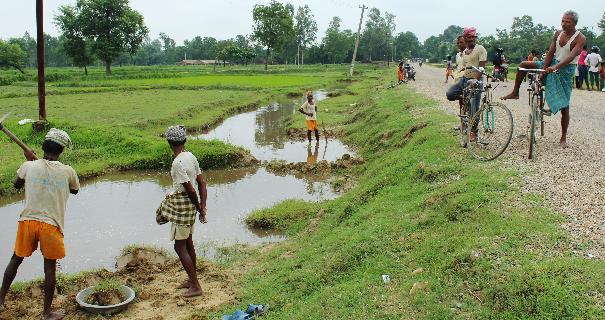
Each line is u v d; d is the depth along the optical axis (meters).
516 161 8.26
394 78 39.84
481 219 5.99
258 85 43.94
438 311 4.46
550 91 8.69
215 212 11.17
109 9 69.06
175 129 6.34
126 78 56.03
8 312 6.13
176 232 6.34
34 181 5.73
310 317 4.97
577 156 8.52
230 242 9.32
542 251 4.95
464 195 6.75
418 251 5.77
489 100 8.88
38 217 5.73
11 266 5.94
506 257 4.92
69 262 8.45
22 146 6.09
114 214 11.04
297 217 10.18
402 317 4.52
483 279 4.70
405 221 6.73
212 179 14.13
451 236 5.80
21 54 80.88
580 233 5.32
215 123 24.72
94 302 6.44
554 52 8.48
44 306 5.93
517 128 11.27
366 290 5.21
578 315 3.90
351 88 40.94
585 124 12.03
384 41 122.88
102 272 7.51
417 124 13.06
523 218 5.74
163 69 83.56
